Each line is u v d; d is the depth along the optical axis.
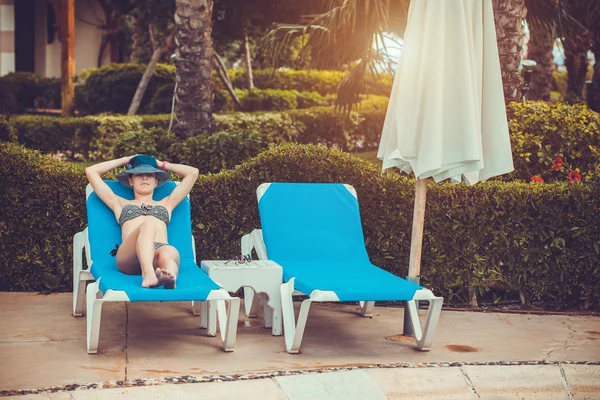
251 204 6.41
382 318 6.00
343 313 6.14
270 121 13.63
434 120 5.13
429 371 4.47
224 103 15.88
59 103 21.20
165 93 16.38
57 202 6.21
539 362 4.71
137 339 5.13
